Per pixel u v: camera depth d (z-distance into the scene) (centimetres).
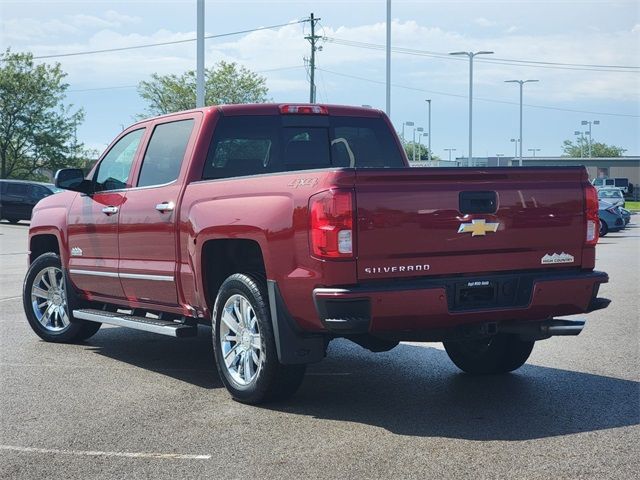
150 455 509
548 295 595
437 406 616
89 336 904
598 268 1689
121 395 664
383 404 625
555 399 631
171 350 870
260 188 612
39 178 6116
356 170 547
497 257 584
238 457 502
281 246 580
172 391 678
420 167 561
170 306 736
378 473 468
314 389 677
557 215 603
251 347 628
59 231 880
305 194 564
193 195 688
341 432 551
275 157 750
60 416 600
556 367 746
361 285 547
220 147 722
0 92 5706
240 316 638
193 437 545
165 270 720
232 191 640
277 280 584
